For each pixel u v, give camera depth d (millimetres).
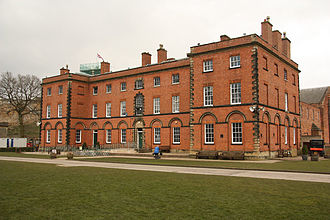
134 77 41906
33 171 18406
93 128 46719
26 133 75625
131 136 41438
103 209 8867
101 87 46219
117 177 15469
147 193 11125
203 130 31359
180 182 13672
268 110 30281
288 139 35469
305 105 53281
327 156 32938
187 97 36062
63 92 46188
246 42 29125
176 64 37469
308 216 8055
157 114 38656
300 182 13625
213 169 19953
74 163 24875
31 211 8680
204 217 8000
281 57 34844
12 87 62625
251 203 9492
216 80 30844
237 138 29141
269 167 20500
